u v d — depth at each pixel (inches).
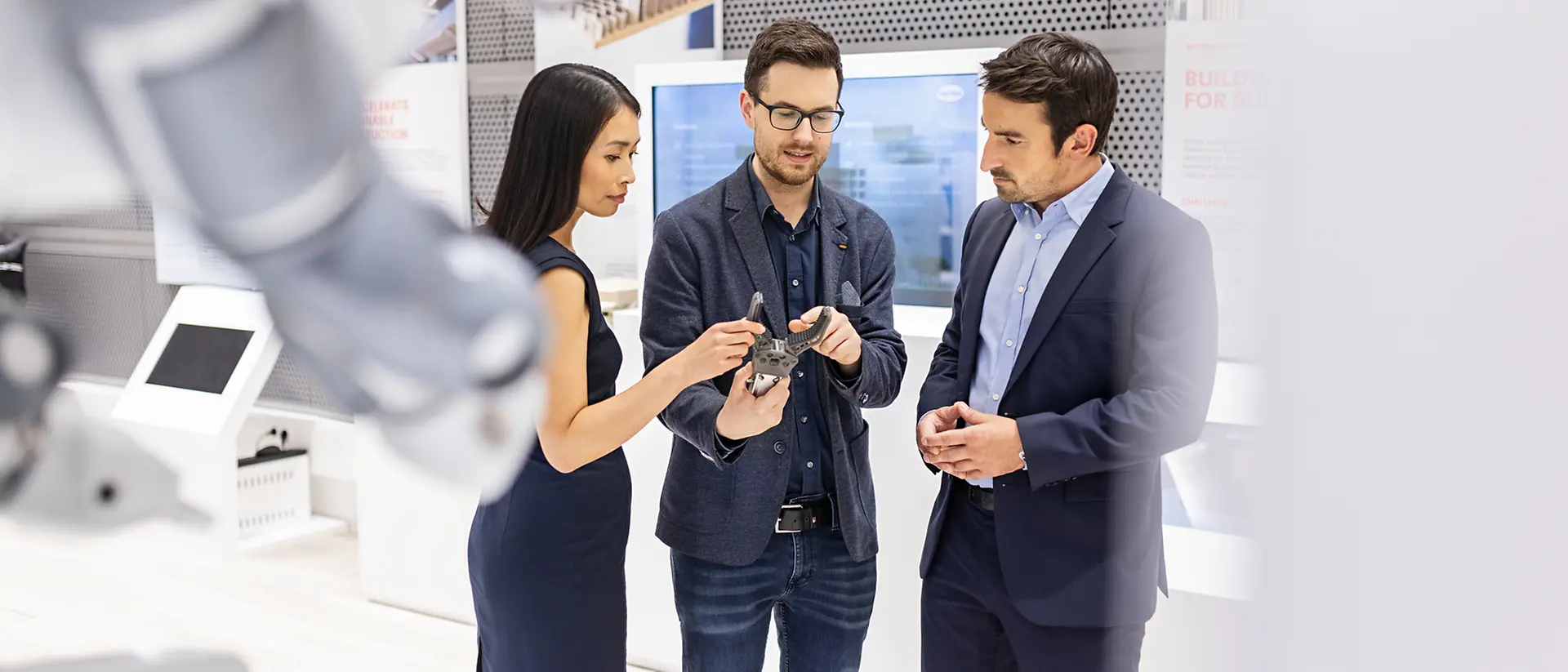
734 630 87.7
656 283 86.0
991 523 78.0
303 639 149.6
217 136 6.3
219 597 163.6
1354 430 12.3
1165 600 59.9
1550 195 11.3
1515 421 11.6
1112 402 69.6
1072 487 73.6
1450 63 11.5
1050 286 74.9
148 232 178.5
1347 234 12.1
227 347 161.2
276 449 191.3
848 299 83.0
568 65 72.4
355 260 7.0
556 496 72.7
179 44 6.1
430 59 164.2
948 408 77.7
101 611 156.1
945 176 114.3
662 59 143.9
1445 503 11.9
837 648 90.4
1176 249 69.2
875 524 89.5
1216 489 14.3
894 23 132.9
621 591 77.1
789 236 87.5
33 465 7.4
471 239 7.8
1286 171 12.5
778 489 84.7
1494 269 11.5
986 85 74.1
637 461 135.1
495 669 75.9
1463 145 11.5
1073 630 74.7
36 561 175.8
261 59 6.3
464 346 7.3
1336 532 12.5
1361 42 11.9
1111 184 75.1
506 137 161.5
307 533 188.9
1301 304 12.5
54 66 6.0
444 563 157.0
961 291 85.8
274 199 6.5
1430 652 12.1
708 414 80.0
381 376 7.3
